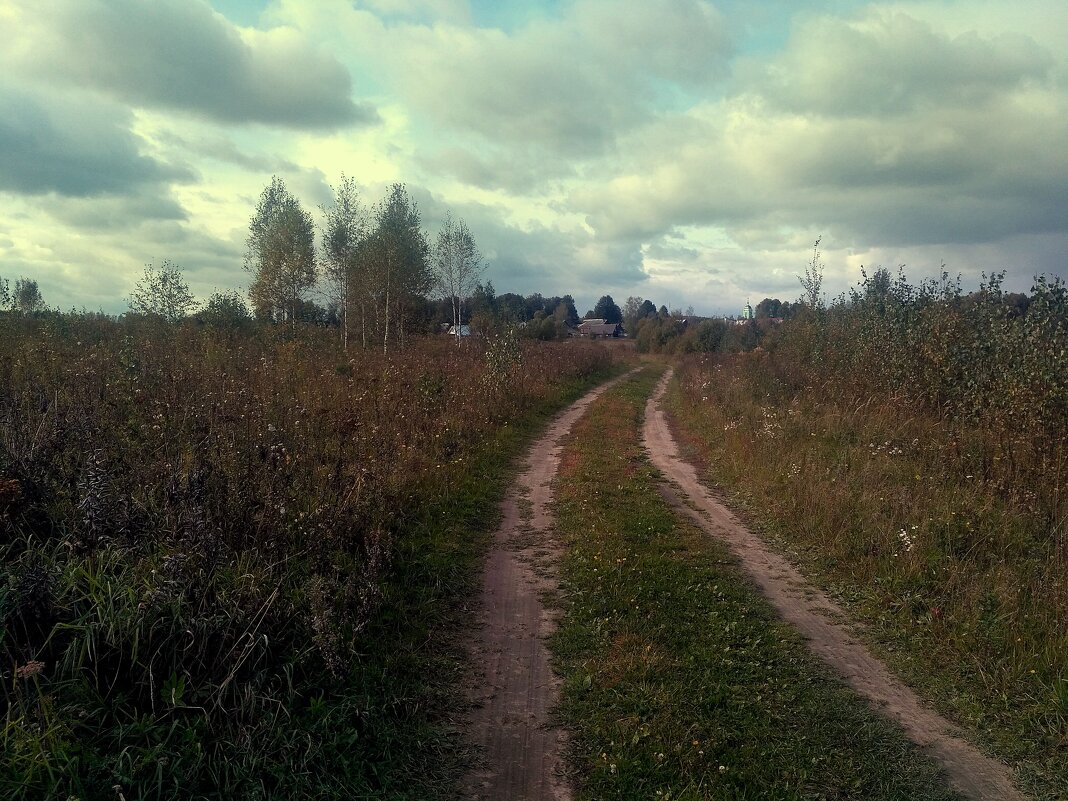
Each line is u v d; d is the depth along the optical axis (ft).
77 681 11.73
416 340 106.52
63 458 19.36
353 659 15.56
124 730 11.32
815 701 15.78
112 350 46.14
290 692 13.32
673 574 23.22
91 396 29.25
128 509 15.87
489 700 15.42
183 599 13.52
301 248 94.79
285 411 33.27
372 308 100.01
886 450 36.37
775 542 27.48
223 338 61.57
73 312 63.41
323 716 13.12
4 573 13.05
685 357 145.18
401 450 32.73
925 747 14.25
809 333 68.28
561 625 19.36
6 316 58.08
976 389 38.37
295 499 21.95
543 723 14.61
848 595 22.16
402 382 49.32
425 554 23.45
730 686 16.22
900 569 22.72
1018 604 19.43
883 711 15.61
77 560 14.08
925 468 33.12
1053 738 14.37
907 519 25.66
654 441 50.90
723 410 55.88
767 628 19.53
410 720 14.30
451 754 13.43
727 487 36.55
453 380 57.47
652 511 30.81
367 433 33.96
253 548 17.39
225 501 18.31
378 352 79.77
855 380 48.91
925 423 40.32
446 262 108.06
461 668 16.72
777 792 12.50
